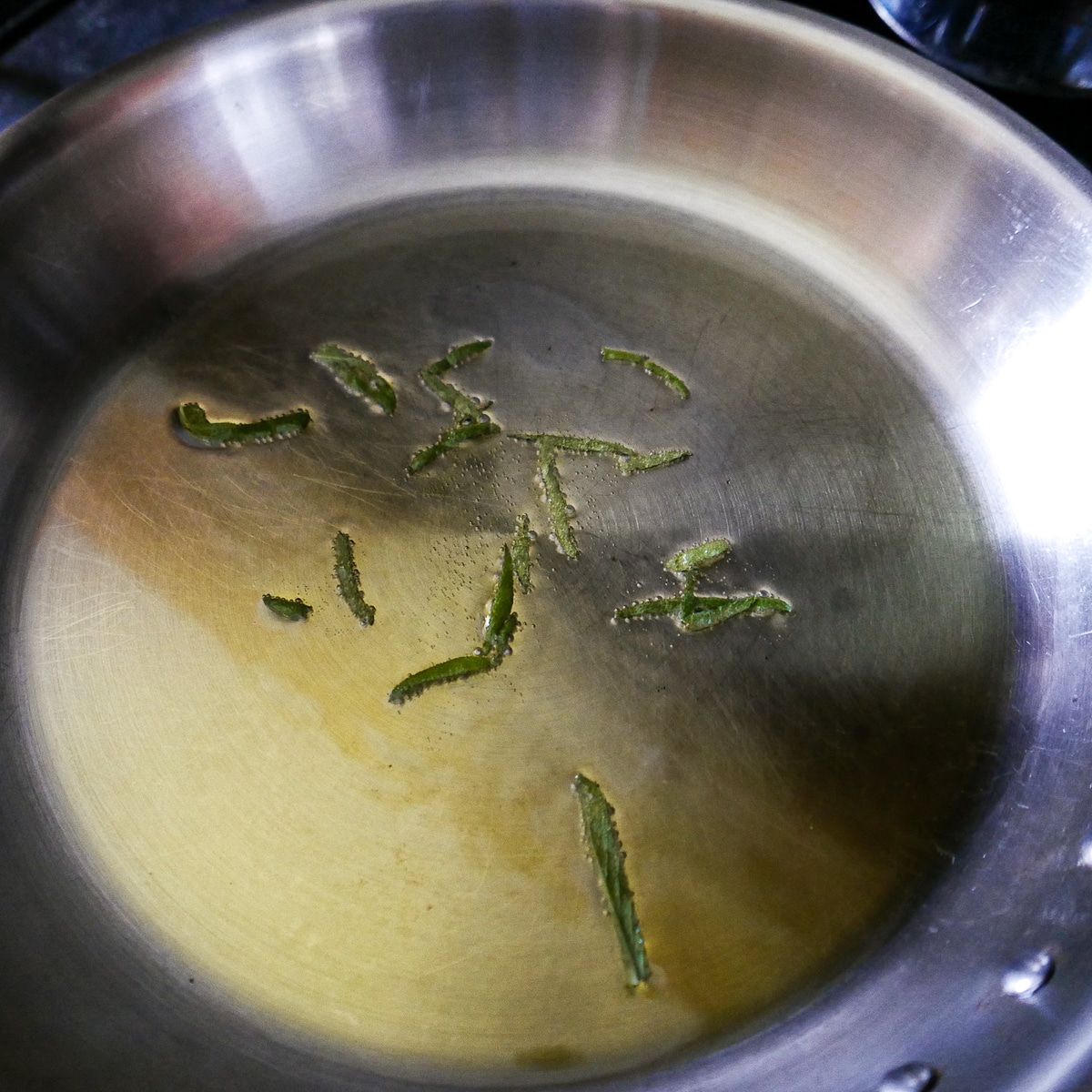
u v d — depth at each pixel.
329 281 0.38
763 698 0.31
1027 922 0.29
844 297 0.38
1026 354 0.35
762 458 0.35
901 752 0.31
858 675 0.32
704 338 0.37
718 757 0.31
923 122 0.35
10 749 0.31
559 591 0.33
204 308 0.37
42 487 0.34
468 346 0.37
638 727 0.31
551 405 0.36
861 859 0.30
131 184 0.36
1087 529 0.33
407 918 0.29
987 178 0.35
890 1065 0.27
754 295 0.38
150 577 0.33
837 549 0.34
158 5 0.43
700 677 0.32
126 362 0.36
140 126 0.35
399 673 0.31
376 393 0.36
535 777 0.30
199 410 0.35
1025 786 0.31
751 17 0.36
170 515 0.34
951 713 0.32
